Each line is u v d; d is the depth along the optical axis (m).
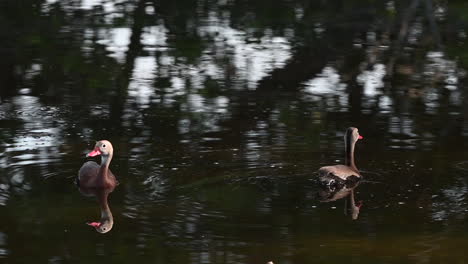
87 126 17.67
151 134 16.95
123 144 16.22
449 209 12.73
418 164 14.84
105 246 11.34
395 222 12.27
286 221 12.26
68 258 10.98
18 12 31.30
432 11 27.25
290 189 13.66
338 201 13.11
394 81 22.08
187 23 29.67
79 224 12.21
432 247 11.34
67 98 20.23
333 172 13.66
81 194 13.52
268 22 29.91
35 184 13.99
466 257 10.98
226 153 15.52
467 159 15.12
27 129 17.42
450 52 25.36
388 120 18.11
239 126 17.53
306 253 11.16
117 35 27.59
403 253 11.16
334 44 26.50
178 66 23.50
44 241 11.58
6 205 12.97
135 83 21.66
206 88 21.16
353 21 29.89
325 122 17.91
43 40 26.81
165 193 13.48
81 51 25.36
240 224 12.16
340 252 11.17
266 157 15.24
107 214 12.59
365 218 12.38
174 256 10.95
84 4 33.31
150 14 31.36
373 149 15.85
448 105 19.48
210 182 13.95
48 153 15.68
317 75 22.72
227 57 24.59
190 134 16.89
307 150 15.74
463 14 29.19
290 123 17.80
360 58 24.69
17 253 11.12
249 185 13.84
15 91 20.88
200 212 12.64
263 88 21.19
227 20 30.27
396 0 31.39
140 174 14.38
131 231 11.93
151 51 25.39
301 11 31.69
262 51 25.41
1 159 15.26
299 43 26.66
